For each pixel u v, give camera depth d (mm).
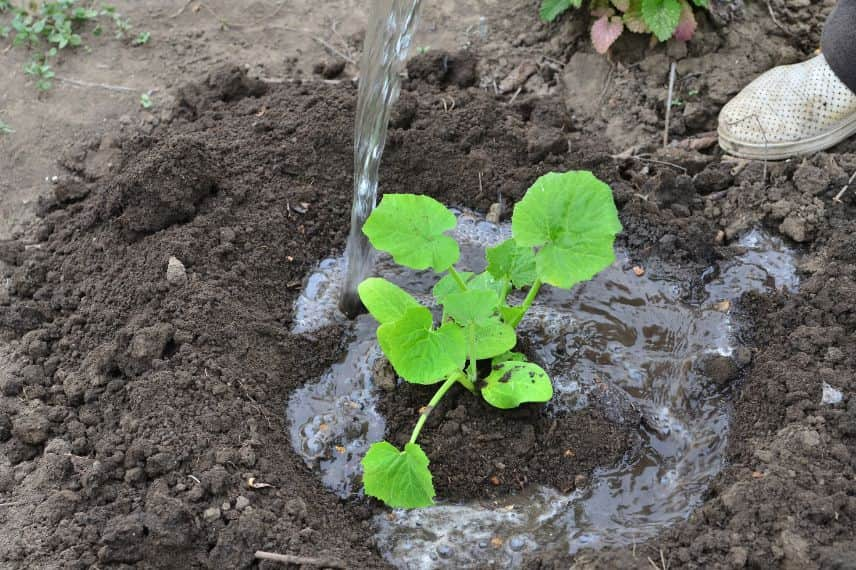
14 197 1485
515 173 1481
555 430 1306
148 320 1348
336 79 1598
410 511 1271
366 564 1228
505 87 1573
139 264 1390
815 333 1327
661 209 1454
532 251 1306
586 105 1551
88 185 1481
